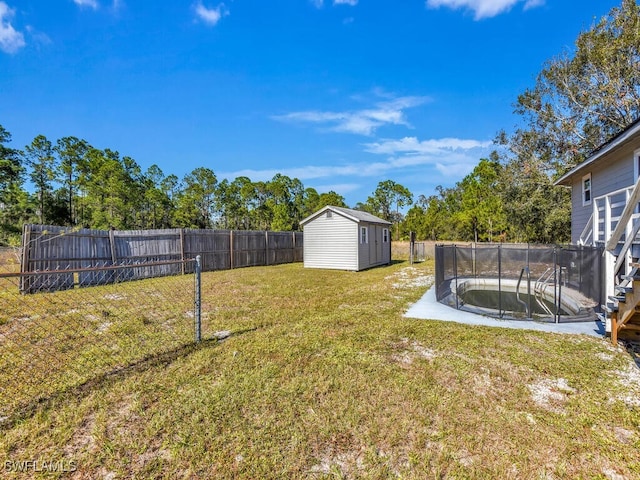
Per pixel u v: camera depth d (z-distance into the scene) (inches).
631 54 547.2
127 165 1310.3
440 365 131.6
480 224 1084.5
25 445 85.3
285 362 136.6
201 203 1546.5
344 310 233.1
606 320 165.9
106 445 84.7
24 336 171.5
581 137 638.5
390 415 97.1
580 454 80.0
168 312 225.0
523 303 274.2
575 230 399.9
